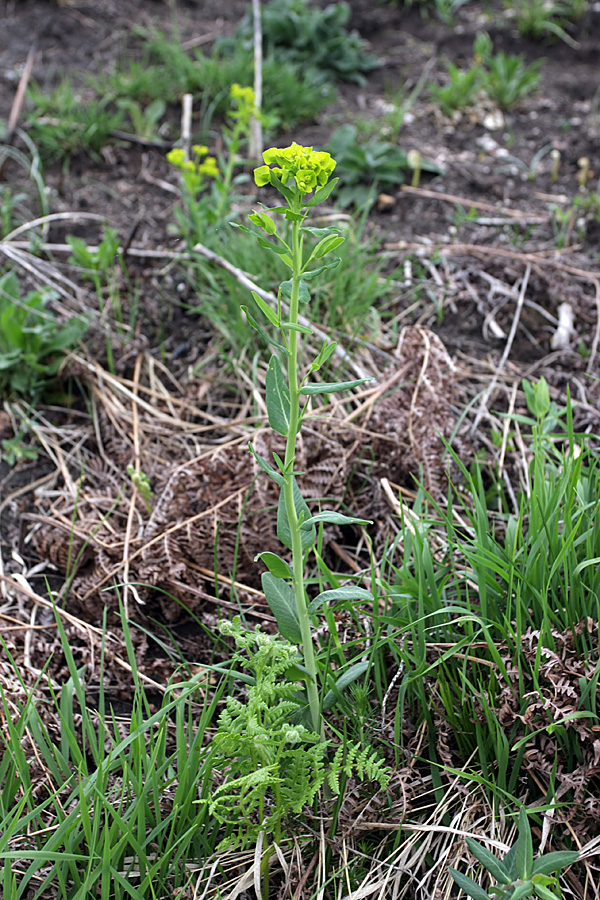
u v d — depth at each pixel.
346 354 1.55
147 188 2.11
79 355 1.61
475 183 2.13
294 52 2.53
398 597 1.24
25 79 2.20
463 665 1.18
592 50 2.74
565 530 1.18
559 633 1.16
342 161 2.07
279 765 1.10
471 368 1.62
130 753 1.17
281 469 1.08
